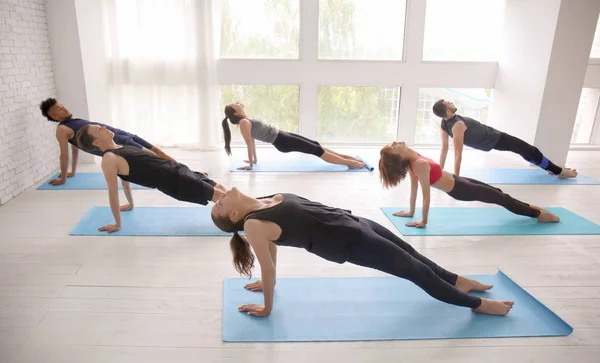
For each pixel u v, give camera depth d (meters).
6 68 3.97
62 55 4.84
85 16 4.95
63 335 2.23
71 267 2.87
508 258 3.11
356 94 6.04
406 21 5.79
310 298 2.57
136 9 5.47
